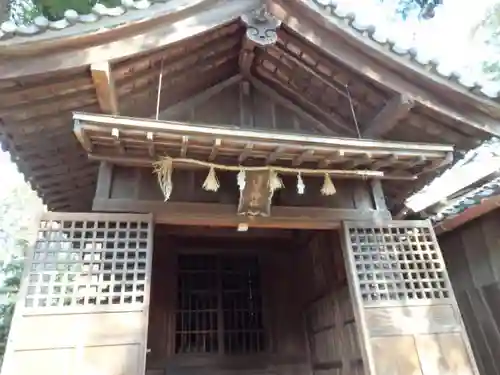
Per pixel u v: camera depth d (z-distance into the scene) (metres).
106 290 3.42
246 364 6.00
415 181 4.83
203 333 6.11
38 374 2.88
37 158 4.26
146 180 3.86
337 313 5.05
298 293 6.56
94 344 3.05
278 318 6.39
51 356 2.96
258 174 3.68
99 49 3.25
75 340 3.03
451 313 3.88
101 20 3.22
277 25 3.93
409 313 3.81
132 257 3.53
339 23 3.88
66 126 3.87
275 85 4.88
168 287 6.11
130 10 3.35
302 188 3.62
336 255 5.12
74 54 3.17
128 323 3.17
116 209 3.64
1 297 8.78
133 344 3.11
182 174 3.99
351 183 4.45
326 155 3.53
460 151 4.33
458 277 5.53
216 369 5.87
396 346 3.63
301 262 6.50
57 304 3.15
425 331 3.74
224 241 6.59
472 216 4.88
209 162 3.56
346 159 3.67
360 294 3.82
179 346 5.95
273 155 3.46
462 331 3.81
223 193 4.00
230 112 4.68
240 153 3.42
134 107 4.23
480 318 5.11
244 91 4.88
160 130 3.01
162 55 3.76
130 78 3.78
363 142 3.45
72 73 3.24
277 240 6.79
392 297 3.88
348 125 4.82
